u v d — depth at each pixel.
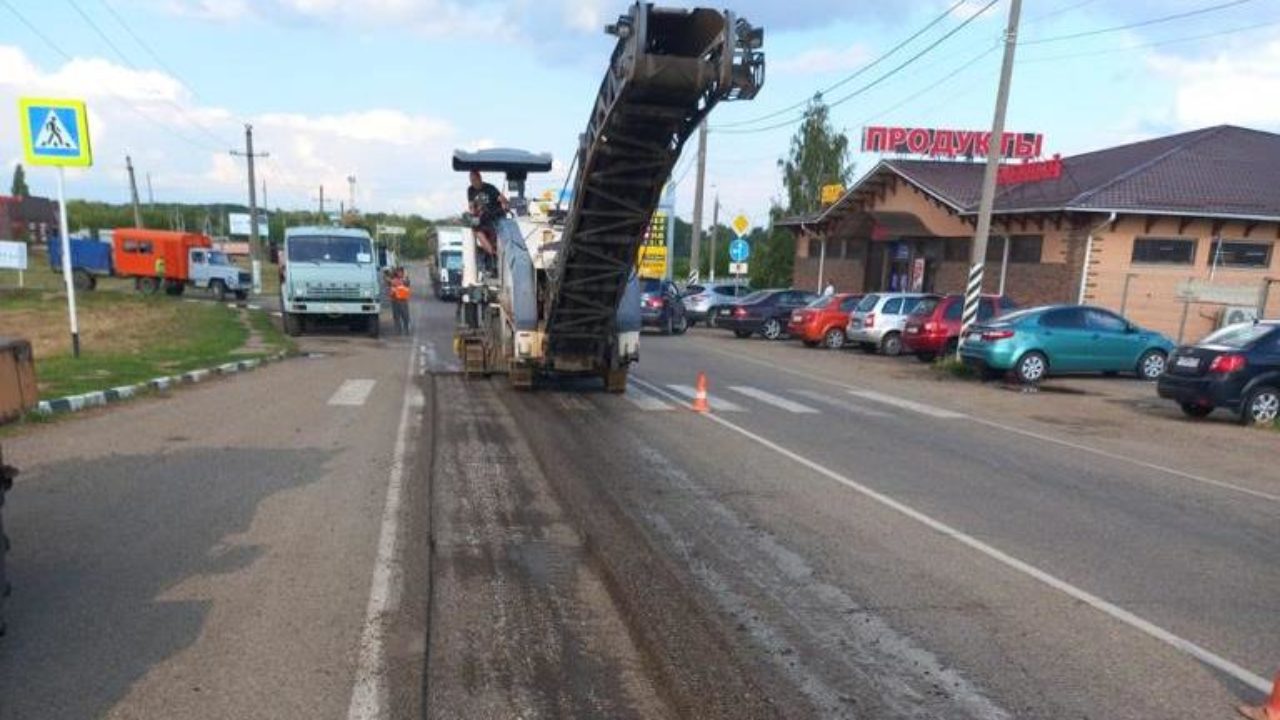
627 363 13.69
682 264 74.50
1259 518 7.61
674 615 4.89
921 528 6.83
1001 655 4.54
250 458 8.27
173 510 6.51
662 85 9.06
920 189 31.73
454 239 44.69
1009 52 18.31
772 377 17.39
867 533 6.64
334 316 23.61
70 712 3.65
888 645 4.61
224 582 5.13
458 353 15.40
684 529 6.55
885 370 19.81
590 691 3.99
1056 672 4.37
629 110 9.59
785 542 6.33
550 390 13.88
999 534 6.76
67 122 13.37
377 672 4.08
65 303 31.84
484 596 5.09
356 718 3.68
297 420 10.35
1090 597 5.45
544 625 4.71
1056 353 17.42
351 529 6.20
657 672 4.20
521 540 6.14
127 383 12.08
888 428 11.64
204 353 16.97
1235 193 25.59
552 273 12.77
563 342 13.44
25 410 4.96
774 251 58.22
